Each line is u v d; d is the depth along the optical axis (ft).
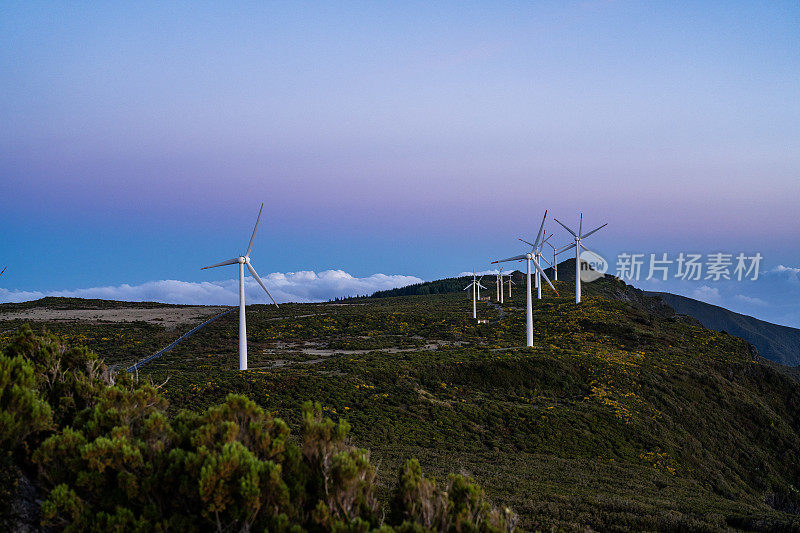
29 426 24.94
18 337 32.81
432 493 27.89
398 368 172.55
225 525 23.44
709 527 54.54
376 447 104.32
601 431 137.39
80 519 22.15
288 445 27.61
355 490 26.32
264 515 23.95
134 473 24.30
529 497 66.39
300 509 24.84
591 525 54.34
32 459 24.11
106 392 30.71
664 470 124.57
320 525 24.31
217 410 28.73
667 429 152.25
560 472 96.89
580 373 183.73
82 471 23.66
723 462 149.48
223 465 23.21
